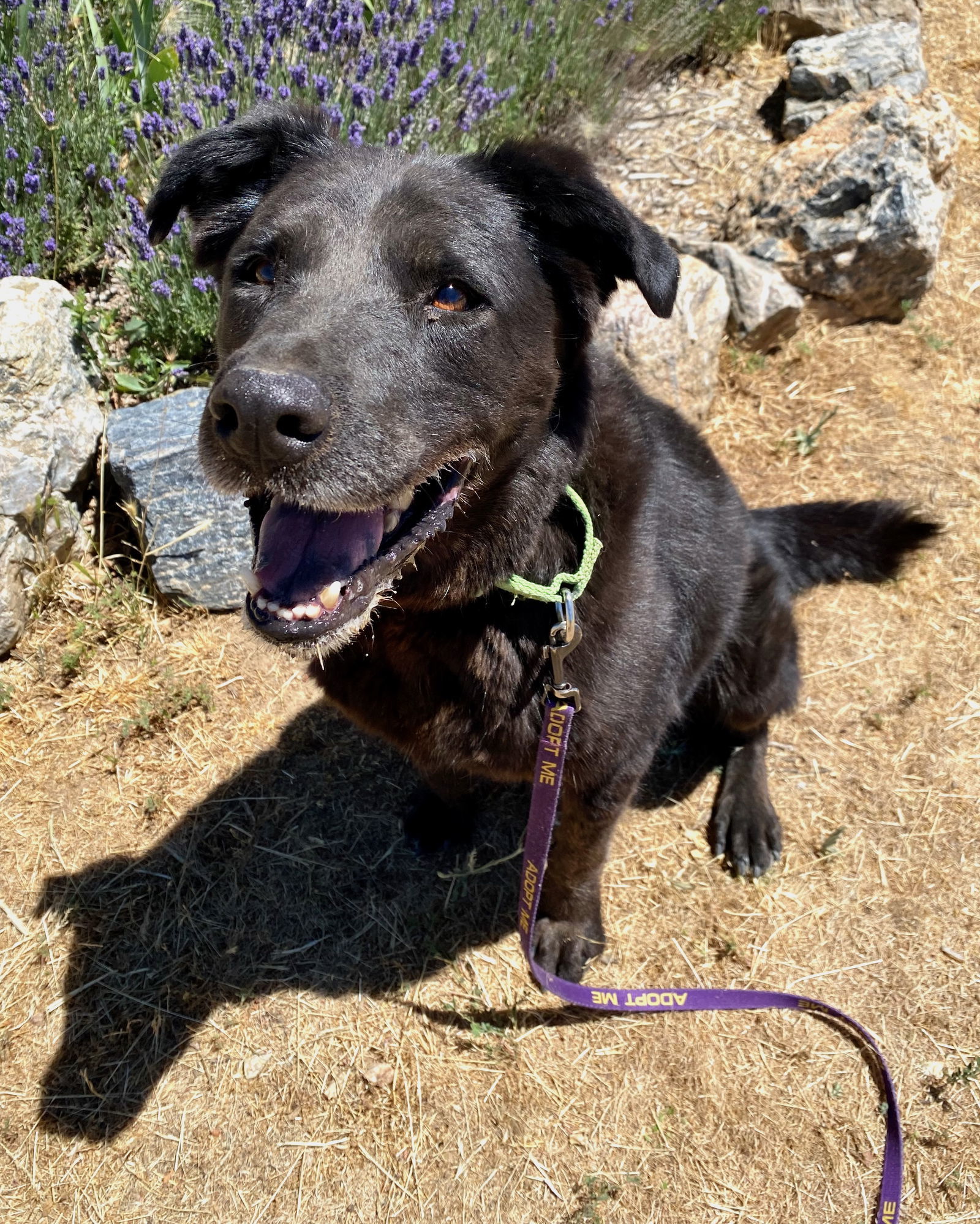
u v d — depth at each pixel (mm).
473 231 534
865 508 951
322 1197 622
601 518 622
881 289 1283
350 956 738
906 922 750
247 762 849
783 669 821
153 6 1191
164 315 1022
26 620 917
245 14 1166
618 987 729
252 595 514
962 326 1312
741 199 1332
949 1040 681
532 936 747
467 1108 659
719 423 1189
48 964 717
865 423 1187
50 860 773
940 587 1009
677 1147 640
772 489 1114
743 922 763
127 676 900
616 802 668
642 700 641
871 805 833
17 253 1019
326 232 524
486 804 847
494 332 529
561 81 1416
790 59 1493
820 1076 668
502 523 569
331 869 787
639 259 537
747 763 851
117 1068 672
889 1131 633
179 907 754
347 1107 659
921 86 1392
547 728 587
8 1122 646
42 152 1071
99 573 964
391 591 571
